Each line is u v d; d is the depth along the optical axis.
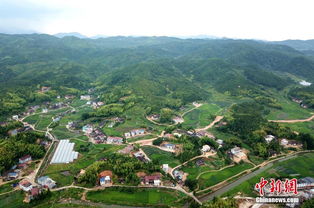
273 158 173.38
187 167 157.88
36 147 171.38
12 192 127.38
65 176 143.62
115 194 126.19
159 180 135.50
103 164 147.25
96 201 120.94
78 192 127.31
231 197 121.50
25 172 147.12
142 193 127.88
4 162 145.50
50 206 116.75
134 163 148.00
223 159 169.00
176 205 119.94
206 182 140.88
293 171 154.12
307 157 174.75
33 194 122.06
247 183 140.50
